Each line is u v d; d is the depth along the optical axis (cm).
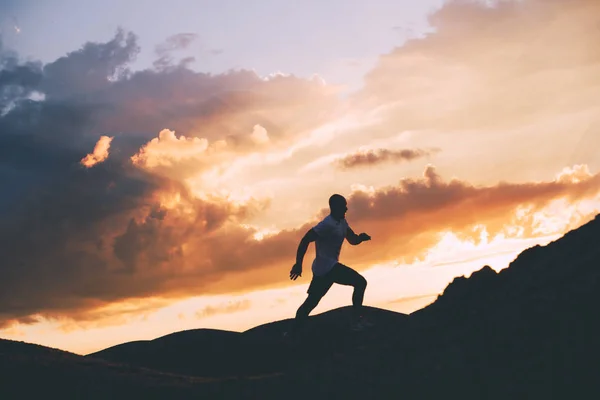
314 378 729
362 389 690
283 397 705
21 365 809
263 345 984
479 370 657
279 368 906
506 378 631
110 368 831
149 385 762
